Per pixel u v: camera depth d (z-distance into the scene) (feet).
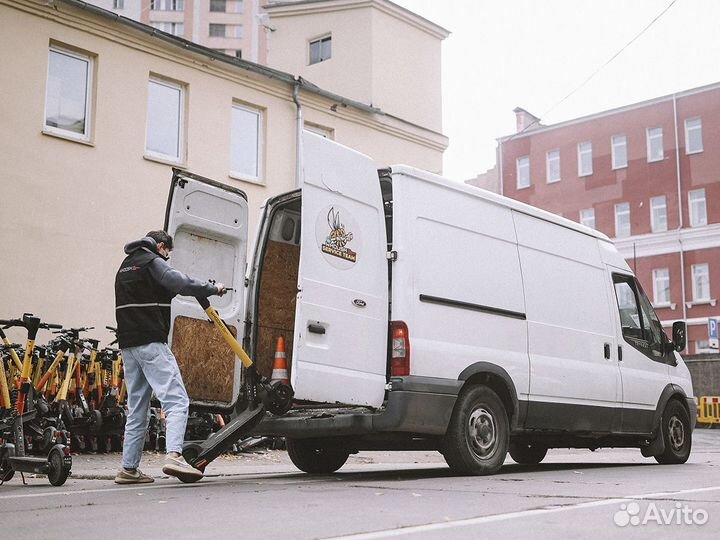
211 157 53.42
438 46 78.79
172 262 24.86
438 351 24.77
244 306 26.78
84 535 14.12
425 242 25.23
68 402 34.96
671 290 140.87
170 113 52.29
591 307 31.53
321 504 18.01
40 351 34.24
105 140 47.91
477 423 25.72
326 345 22.79
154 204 49.80
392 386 23.90
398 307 24.31
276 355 24.64
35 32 45.50
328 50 77.05
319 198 23.18
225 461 35.09
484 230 27.43
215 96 54.08
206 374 25.40
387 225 25.17
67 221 45.65
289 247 27.78
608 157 152.05
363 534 13.93
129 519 15.85
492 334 26.76
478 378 26.30
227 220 26.37
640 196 147.02
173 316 24.79
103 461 32.68
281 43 79.10
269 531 14.33
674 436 35.14
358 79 73.56
